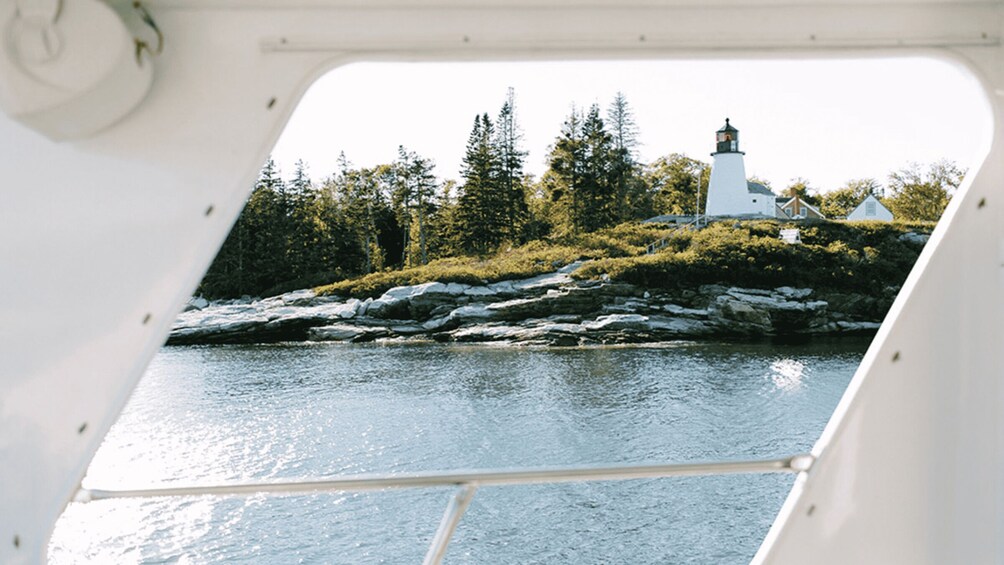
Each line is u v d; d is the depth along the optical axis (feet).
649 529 67.77
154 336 3.79
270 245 120.78
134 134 3.75
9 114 3.36
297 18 3.87
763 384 94.99
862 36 4.17
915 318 4.26
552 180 124.88
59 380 3.76
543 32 4.03
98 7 3.32
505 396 92.63
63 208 3.73
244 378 99.76
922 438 4.27
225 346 115.65
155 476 76.28
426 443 80.79
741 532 67.92
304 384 97.45
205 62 3.81
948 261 4.27
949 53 4.19
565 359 106.83
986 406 4.28
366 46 3.92
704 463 4.11
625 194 125.70
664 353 109.70
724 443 79.66
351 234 123.13
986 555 4.30
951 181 119.75
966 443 4.28
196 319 117.39
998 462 4.28
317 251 122.31
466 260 123.95
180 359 109.50
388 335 117.29
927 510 4.28
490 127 124.16
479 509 69.82
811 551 4.27
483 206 124.06
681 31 4.10
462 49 3.99
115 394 3.78
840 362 103.71
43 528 3.76
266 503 69.87
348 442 81.51
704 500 71.31
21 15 3.25
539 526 67.67
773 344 114.32
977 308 4.28
